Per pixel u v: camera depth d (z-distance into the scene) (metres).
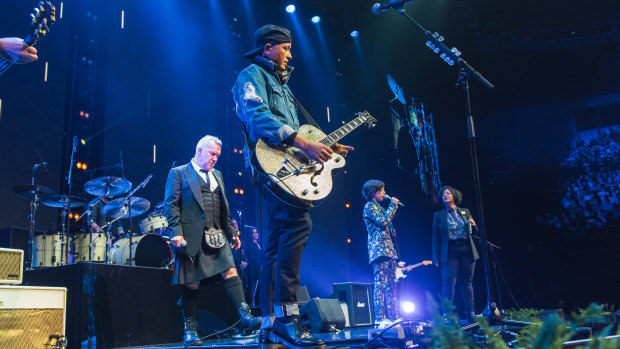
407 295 10.20
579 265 13.70
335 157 2.73
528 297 13.52
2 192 6.51
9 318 2.94
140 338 3.80
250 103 2.58
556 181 14.64
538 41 14.06
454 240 5.81
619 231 13.68
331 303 4.82
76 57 8.22
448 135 14.27
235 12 9.98
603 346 1.30
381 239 5.70
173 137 8.73
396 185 10.25
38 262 5.86
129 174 8.05
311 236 9.34
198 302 4.39
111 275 3.72
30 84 7.05
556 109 14.98
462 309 10.19
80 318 3.45
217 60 9.64
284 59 2.89
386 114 10.45
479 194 3.77
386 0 10.89
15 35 6.77
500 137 14.88
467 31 13.59
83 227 7.45
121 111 8.25
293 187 2.50
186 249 3.55
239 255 7.29
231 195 9.15
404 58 11.88
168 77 8.98
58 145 7.27
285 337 2.47
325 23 10.72
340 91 10.79
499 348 1.49
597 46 14.07
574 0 13.66
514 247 14.19
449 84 14.15
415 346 2.51
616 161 14.26
